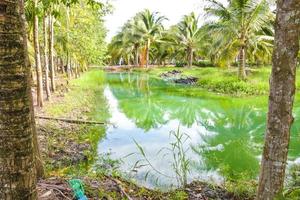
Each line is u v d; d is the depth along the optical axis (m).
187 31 43.38
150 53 62.81
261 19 21.09
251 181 6.22
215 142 9.98
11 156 2.08
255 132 11.35
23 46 2.11
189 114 14.95
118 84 30.19
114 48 58.97
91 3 7.34
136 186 5.61
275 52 3.32
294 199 4.41
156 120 13.49
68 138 9.31
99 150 8.77
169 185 6.13
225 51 23.02
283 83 3.34
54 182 4.70
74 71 35.06
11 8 2.00
